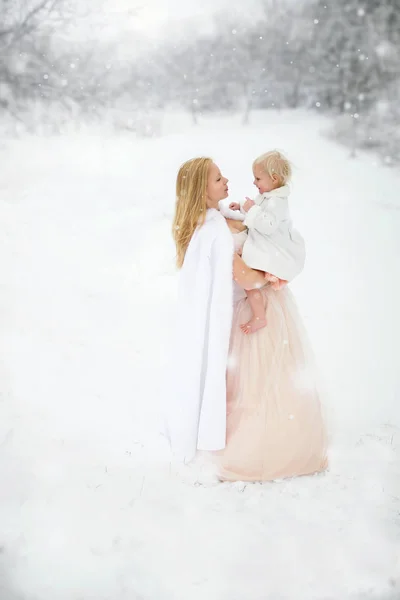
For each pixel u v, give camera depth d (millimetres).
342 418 3637
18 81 13320
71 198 9688
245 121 18578
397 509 2719
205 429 2838
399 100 14406
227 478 2906
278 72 19734
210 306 2748
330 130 15469
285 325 2844
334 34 16328
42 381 4094
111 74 14953
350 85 15320
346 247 7383
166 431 3150
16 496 2826
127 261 6902
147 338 4895
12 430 3441
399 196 10172
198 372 2840
